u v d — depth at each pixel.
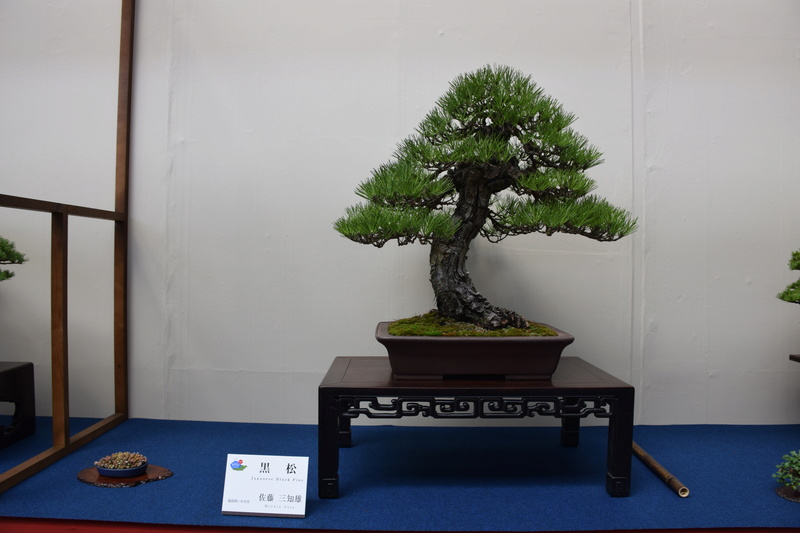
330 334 3.34
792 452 2.46
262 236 3.33
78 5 3.36
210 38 3.32
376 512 2.25
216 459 2.77
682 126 3.32
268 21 3.31
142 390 3.38
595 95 3.31
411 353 2.48
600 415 2.40
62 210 2.73
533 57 3.30
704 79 3.32
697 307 3.35
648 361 3.35
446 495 2.42
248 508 2.21
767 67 3.32
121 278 3.31
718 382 3.36
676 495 2.43
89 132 3.37
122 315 3.32
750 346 3.35
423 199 2.39
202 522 2.15
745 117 3.33
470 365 2.50
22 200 2.43
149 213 3.36
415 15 3.30
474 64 3.29
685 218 3.33
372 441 3.12
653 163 3.32
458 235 2.63
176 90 3.33
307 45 3.31
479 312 2.61
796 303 3.10
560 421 3.41
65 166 3.37
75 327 3.39
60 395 2.79
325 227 3.32
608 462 2.46
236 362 3.35
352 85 3.31
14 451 2.86
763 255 3.34
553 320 3.34
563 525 2.14
